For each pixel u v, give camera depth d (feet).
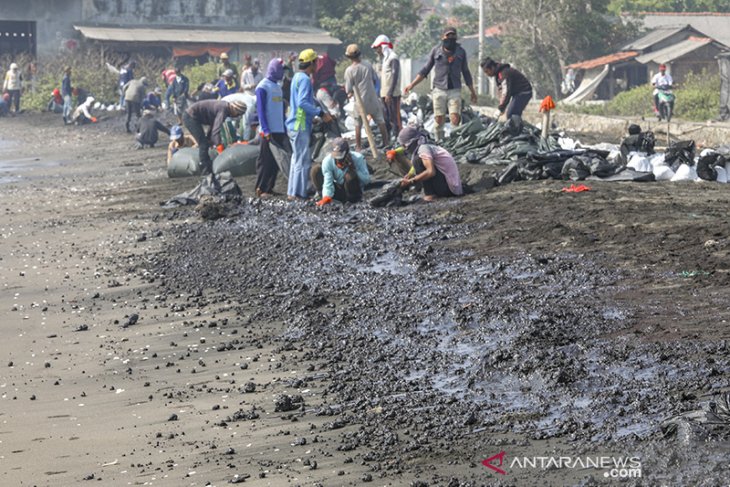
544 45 382.22
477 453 32.65
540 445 32.76
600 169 86.38
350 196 84.89
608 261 56.39
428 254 64.03
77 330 56.75
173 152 123.85
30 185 129.39
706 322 43.21
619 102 275.18
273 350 49.26
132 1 345.31
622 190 79.61
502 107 105.70
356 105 106.93
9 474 34.99
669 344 40.73
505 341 44.98
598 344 42.16
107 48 329.52
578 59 387.75
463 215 74.02
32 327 58.23
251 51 341.41
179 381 45.50
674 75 370.32
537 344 43.19
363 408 39.14
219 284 64.75
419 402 38.96
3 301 65.16
